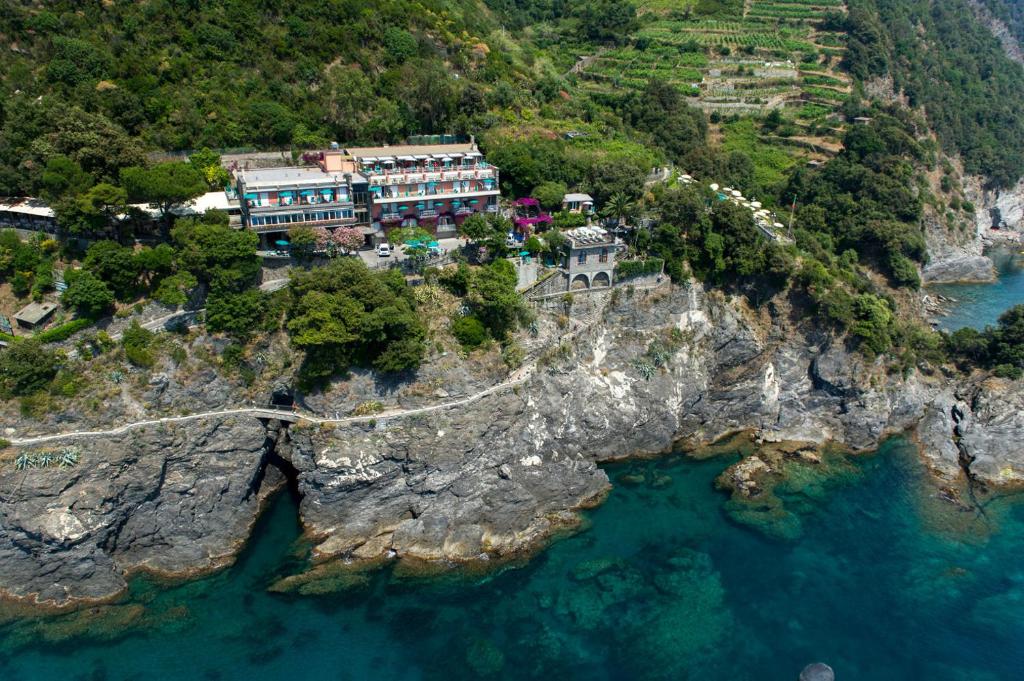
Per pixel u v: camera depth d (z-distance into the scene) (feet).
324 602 254.27
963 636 249.34
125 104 335.06
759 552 283.38
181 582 262.06
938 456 350.02
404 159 346.74
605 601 257.55
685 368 350.84
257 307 285.43
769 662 236.22
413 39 445.37
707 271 366.22
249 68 389.80
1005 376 364.38
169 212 302.25
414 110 410.31
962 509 315.99
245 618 247.29
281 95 384.06
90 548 249.96
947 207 617.21
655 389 338.34
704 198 411.95
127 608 249.96
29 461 244.22
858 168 527.81
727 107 649.61
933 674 234.38
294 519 291.58
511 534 286.25
